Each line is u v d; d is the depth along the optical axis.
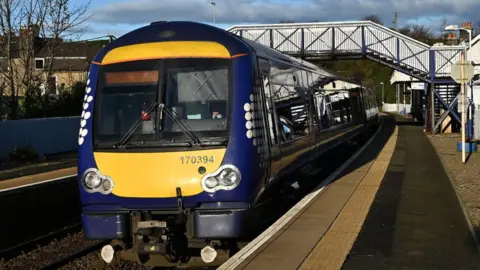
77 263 9.18
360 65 103.25
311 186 13.87
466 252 7.07
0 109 26.12
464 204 10.34
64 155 25.16
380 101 96.38
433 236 7.89
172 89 7.61
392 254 6.98
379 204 10.27
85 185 7.43
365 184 12.70
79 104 31.05
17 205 10.98
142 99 7.61
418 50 32.75
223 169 7.19
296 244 7.39
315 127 12.89
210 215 7.17
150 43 7.85
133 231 7.32
